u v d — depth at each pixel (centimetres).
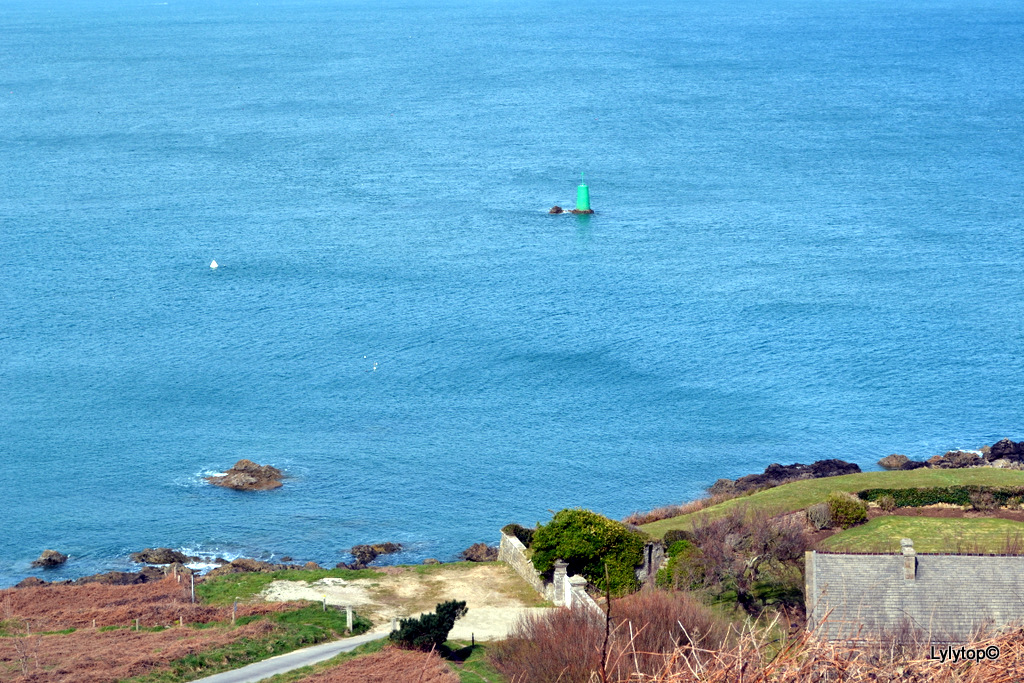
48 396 14338
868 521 8931
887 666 1548
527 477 11925
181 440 12900
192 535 10556
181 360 15738
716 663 1584
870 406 13975
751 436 13038
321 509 11106
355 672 5653
